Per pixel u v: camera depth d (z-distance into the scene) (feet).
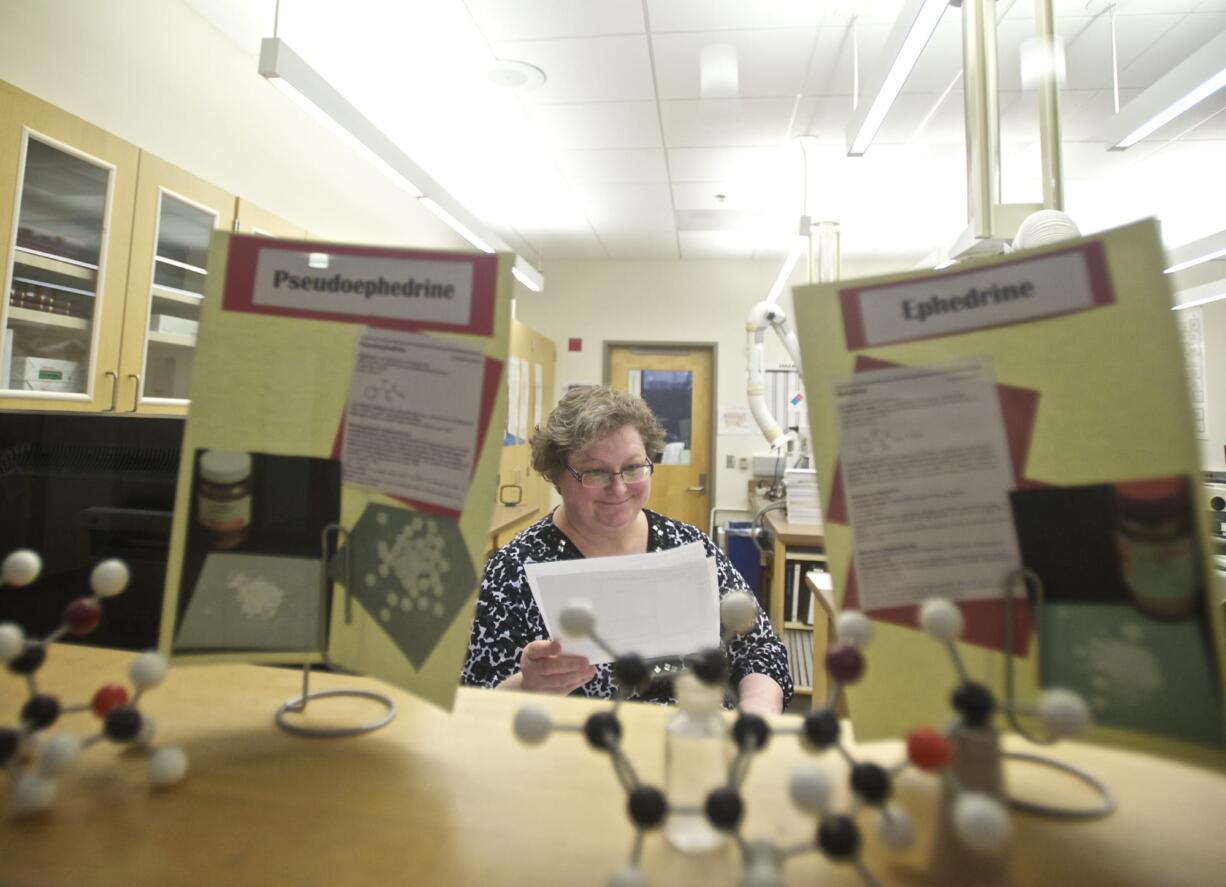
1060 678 1.20
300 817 1.22
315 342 1.53
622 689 1.26
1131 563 1.14
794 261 11.88
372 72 8.80
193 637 1.54
